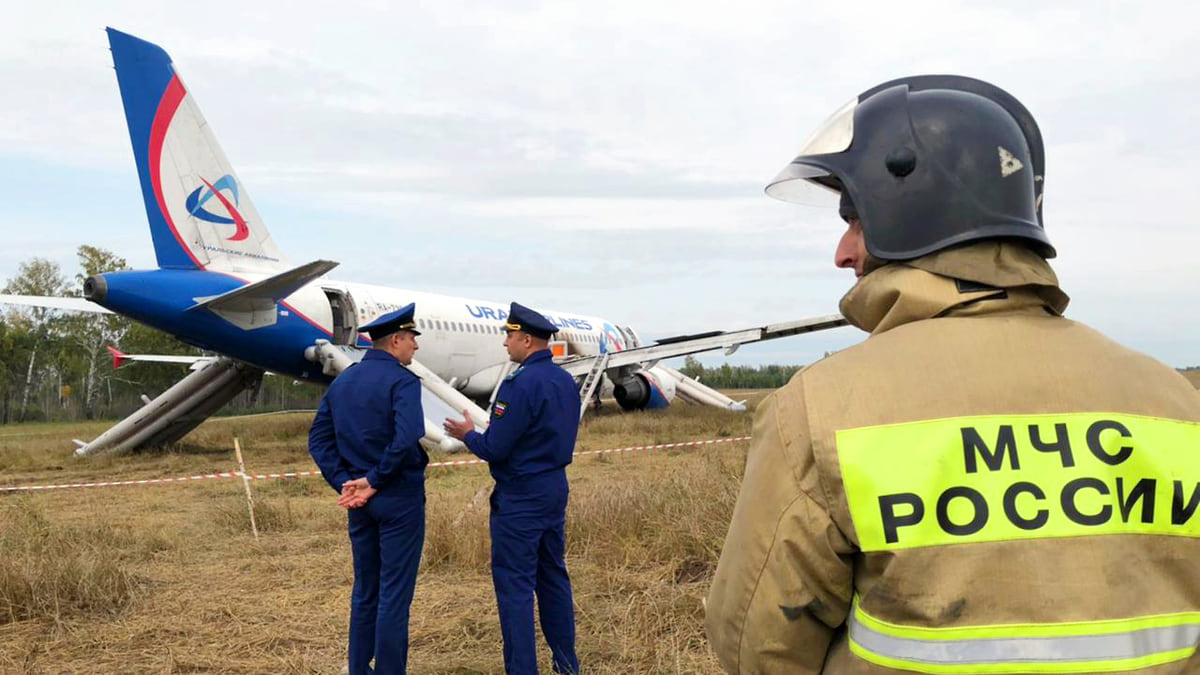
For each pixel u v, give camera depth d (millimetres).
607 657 4566
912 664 1221
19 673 4422
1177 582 1245
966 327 1358
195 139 15352
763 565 1372
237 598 5816
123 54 14508
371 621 4324
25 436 29031
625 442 17344
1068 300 1450
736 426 21094
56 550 6848
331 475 4434
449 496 9945
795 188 1999
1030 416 1274
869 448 1273
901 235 1445
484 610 5418
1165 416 1301
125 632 5094
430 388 16641
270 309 15703
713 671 4191
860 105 1603
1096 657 1171
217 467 14664
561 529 4422
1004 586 1195
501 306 23859
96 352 49594
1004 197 1421
